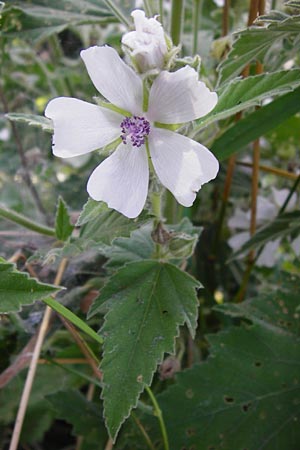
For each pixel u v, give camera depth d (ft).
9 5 0.65
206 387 0.54
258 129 0.57
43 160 0.86
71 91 0.92
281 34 0.49
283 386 0.54
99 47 0.38
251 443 0.52
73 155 0.39
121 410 0.42
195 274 0.70
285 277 0.59
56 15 0.66
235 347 0.55
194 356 0.67
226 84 0.46
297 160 0.80
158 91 0.39
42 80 1.01
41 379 0.73
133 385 0.43
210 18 0.80
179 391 0.54
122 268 0.47
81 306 0.60
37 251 0.53
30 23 0.66
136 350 0.44
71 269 0.62
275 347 0.55
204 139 0.66
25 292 0.37
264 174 0.86
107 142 0.40
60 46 0.90
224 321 0.66
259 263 0.73
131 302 0.46
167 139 0.40
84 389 0.78
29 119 0.43
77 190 0.84
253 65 0.62
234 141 0.57
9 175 0.92
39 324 0.58
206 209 0.78
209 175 0.38
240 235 0.72
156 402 0.50
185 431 0.53
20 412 0.49
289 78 0.42
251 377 0.54
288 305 0.57
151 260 0.47
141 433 0.53
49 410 0.72
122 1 0.68
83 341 0.53
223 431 0.52
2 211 0.54
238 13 0.74
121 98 0.39
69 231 0.53
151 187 0.43
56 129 0.38
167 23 0.70
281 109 0.56
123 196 0.40
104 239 0.44
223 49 0.62
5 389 0.70
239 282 0.76
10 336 0.58
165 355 0.60
